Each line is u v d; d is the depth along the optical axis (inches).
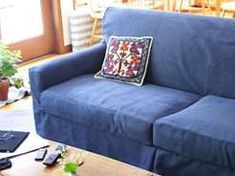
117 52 108.6
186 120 83.2
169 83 105.7
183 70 102.6
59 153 71.7
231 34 96.7
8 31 174.4
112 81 107.1
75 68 111.0
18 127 85.4
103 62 114.8
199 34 101.0
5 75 133.3
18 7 175.9
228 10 175.2
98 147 98.5
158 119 85.4
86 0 193.3
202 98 97.3
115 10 117.8
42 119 107.6
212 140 77.2
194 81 101.3
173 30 105.1
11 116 92.4
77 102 96.3
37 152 73.2
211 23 100.5
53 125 105.8
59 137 105.9
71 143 103.7
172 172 86.3
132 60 106.0
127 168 68.0
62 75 107.7
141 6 186.5
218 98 96.0
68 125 102.7
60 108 99.7
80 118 96.8
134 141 90.8
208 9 190.2
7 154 73.0
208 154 78.5
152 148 87.9
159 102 92.9
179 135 81.3
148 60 107.7
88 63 114.4
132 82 105.2
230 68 95.7
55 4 184.1
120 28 114.1
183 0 203.2
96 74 111.7
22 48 176.1
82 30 191.0
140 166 91.0
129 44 108.1
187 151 81.4
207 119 83.0
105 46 118.6
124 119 88.6
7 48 152.5
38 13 182.5
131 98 95.3
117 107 91.0
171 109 90.0
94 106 93.3
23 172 67.9
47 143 77.0
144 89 101.7
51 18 187.8
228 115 84.7
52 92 101.8
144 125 86.0
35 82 104.2
